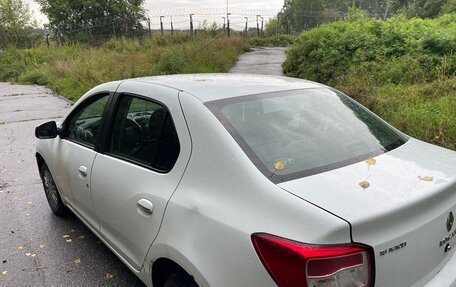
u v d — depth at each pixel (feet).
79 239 13.14
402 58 35.37
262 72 57.62
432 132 19.36
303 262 5.30
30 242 13.02
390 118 22.31
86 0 155.74
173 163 7.88
